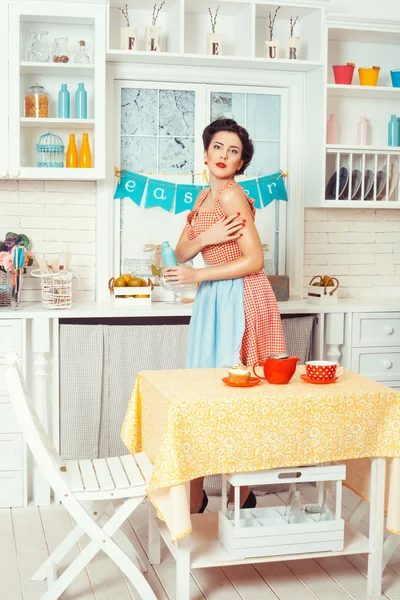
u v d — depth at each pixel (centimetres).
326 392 261
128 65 415
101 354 376
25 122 388
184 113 430
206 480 384
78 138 411
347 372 299
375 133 455
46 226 418
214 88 430
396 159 441
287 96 439
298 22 437
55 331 371
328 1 412
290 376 274
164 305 402
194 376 287
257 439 253
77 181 419
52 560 282
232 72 427
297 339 396
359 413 262
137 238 429
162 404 258
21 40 384
